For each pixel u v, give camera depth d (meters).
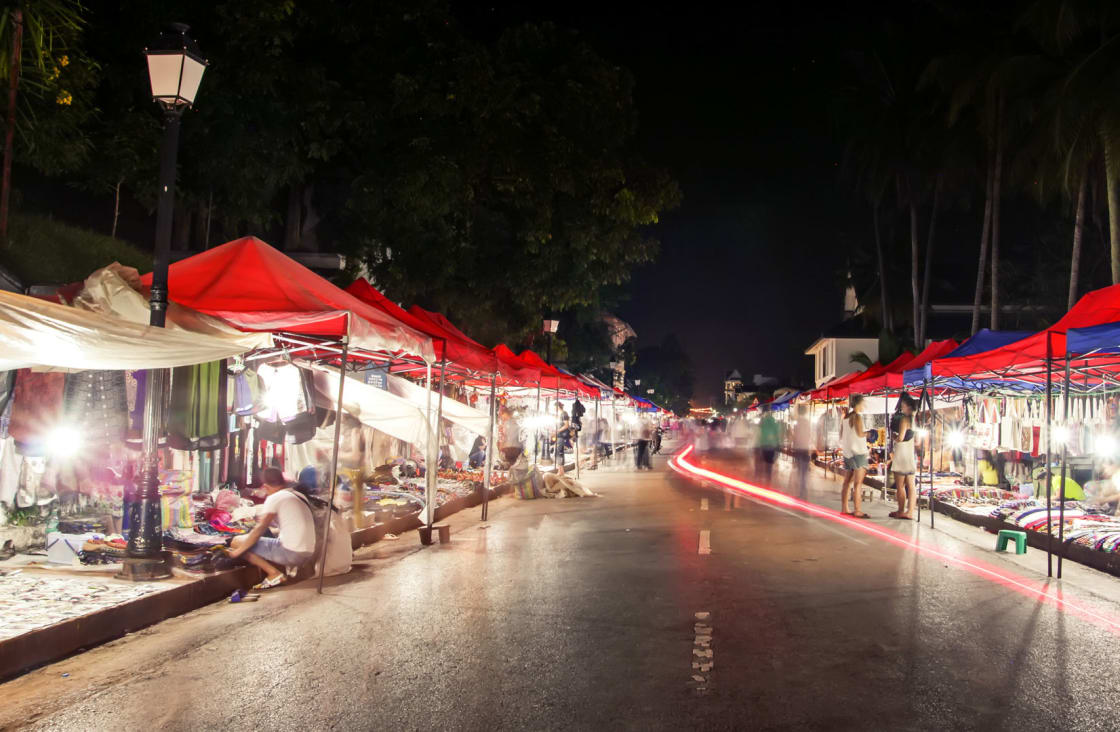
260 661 5.83
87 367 7.00
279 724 4.61
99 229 19.97
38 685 5.30
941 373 14.43
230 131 17.52
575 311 43.12
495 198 24.00
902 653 6.05
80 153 13.55
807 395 33.25
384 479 16.41
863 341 58.62
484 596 8.06
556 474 19.69
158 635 6.57
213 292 9.55
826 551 11.02
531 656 5.95
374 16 19.95
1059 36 27.66
